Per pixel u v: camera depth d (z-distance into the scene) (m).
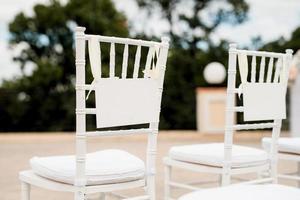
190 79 11.59
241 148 2.38
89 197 2.94
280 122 2.25
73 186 1.75
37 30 12.62
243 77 2.08
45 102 11.53
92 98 7.21
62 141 7.32
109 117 1.71
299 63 4.90
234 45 2.05
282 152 2.59
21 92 11.57
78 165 1.70
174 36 12.63
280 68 2.21
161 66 1.85
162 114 11.34
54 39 12.73
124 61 1.75
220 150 2.32
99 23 12.62
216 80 8.40
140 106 1.80
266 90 2.17
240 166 2.18
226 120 2.12
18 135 8.02
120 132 1.78
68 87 12.14
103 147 6.49
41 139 7.41
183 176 4.12
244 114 2.10
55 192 3.47
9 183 3.81
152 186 1.90
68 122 11.48
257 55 2.11
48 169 1.83
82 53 1.65
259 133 8.12
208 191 1.38
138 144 6.92
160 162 4.97
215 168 2.19
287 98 7.70
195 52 12.40
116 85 1.73
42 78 11.74
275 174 2.29
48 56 12.78
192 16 12.55
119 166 1.82
